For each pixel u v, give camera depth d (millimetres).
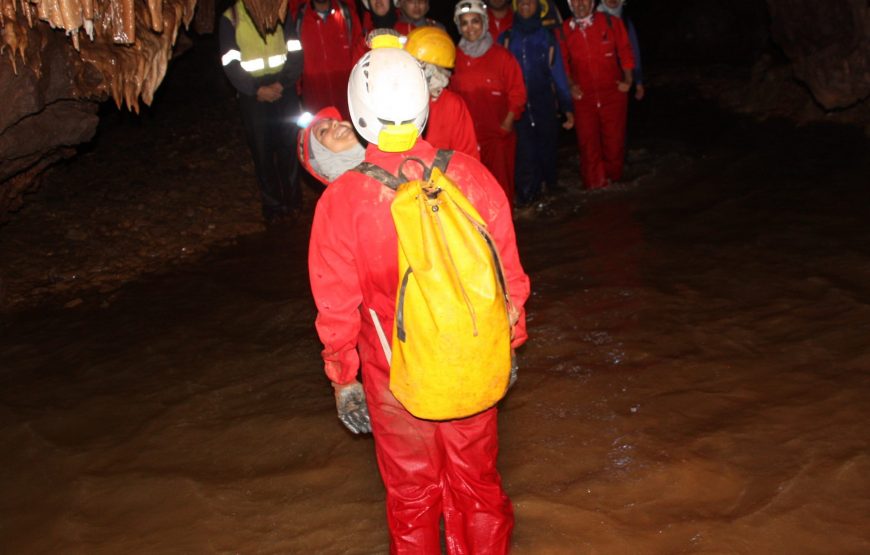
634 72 7188
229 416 4016
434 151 2412
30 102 4367
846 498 2926
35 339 5156
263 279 5887
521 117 6844
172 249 6605
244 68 6473
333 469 3480
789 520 2844
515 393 3908
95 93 4727
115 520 3281
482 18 6012
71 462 3727
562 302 4906
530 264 5672
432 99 4281
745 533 2803
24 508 3432
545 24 6977
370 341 2482
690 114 9781
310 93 6805
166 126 8867
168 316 5352
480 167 2432
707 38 12930
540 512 3023
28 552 3143
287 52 6473
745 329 4266
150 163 8055
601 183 7289
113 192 7430
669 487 3090
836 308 4340
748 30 12297
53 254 6441
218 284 5852
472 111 6230
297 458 3600
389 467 2527
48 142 5035
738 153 7816
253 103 6656
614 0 6930
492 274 2232
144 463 3664
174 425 3969
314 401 4074
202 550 3037
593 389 3859
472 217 2275
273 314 5223
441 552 2885
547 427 3592
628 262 5441
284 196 7164
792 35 8039
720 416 3514
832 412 3434
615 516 2963
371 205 2295
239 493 3371
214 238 6816
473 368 2236
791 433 3326
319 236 2346
